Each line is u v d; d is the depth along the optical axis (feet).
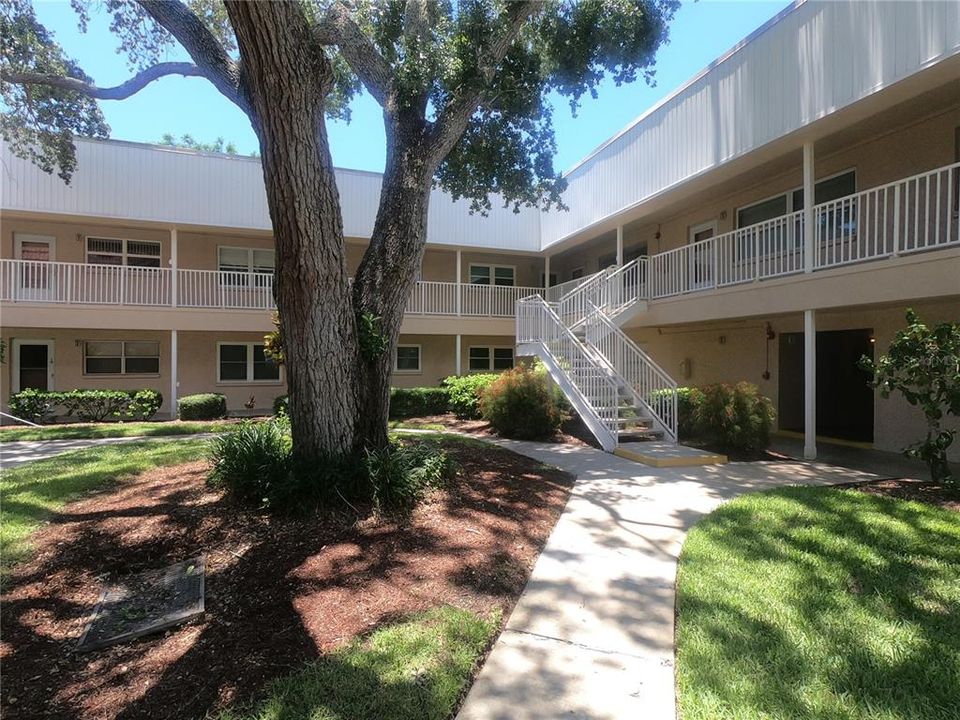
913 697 8.10
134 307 46.11
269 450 17.81
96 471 21.79
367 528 14.82
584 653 9.52
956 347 18.53
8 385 48.34
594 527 16.30
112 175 46.73
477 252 62.28
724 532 15.26
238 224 50.57
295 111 14.58
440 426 39.91
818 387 43.16
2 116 35.50
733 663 8.97
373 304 19.72
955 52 20.90
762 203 38.06
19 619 10.82
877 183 30.09
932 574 12.16
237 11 13.23
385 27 28.14
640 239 51.52
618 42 28.94
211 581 12.12
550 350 37.63
